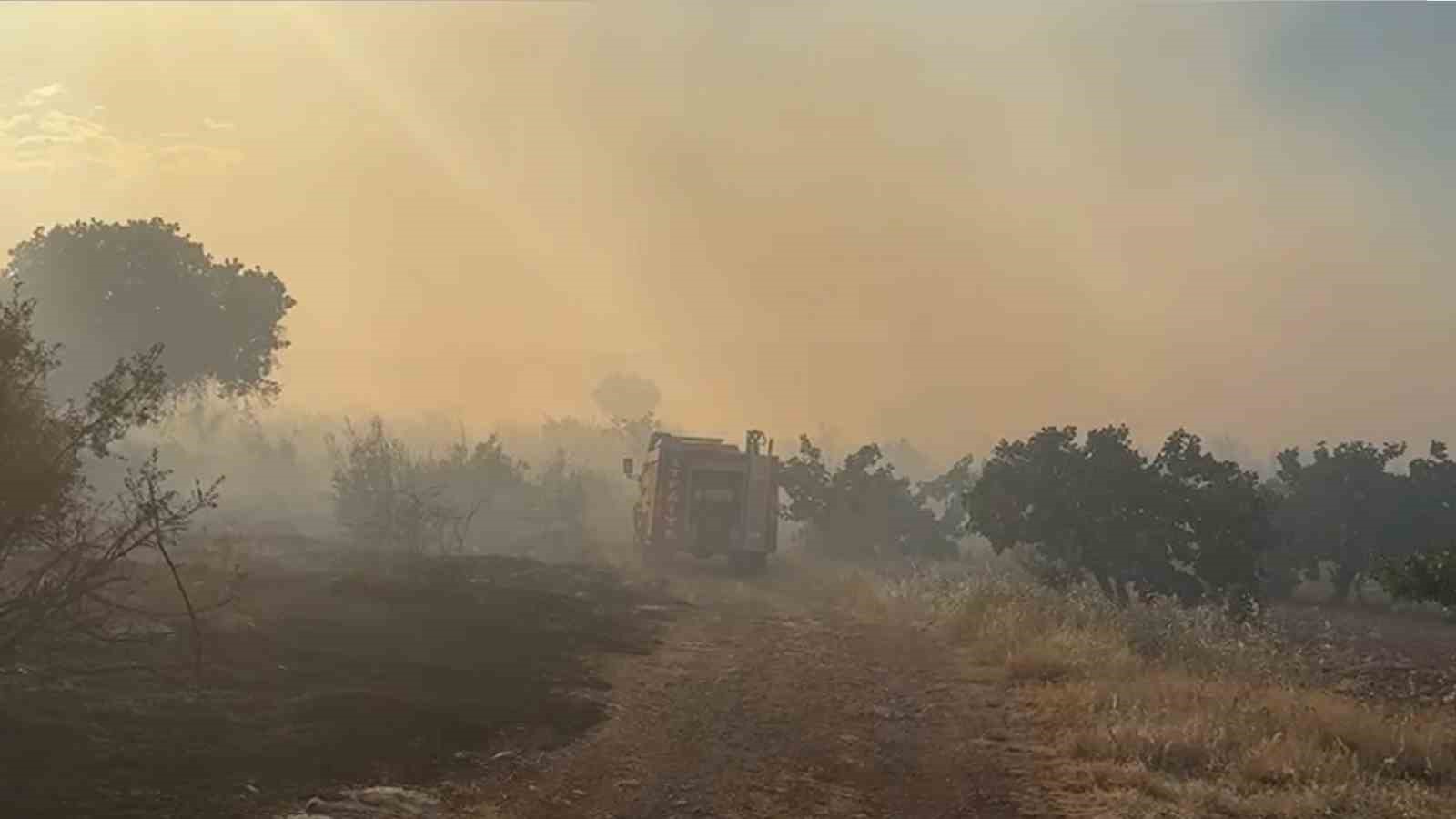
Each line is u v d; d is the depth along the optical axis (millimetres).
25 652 11586
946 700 14953
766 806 10102
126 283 44656
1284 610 30047
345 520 32062
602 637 18422
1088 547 24516
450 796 9664
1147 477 24375
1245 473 24406
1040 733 13086
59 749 9375
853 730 13133
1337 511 33156
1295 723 12539
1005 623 19078
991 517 25234
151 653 12883
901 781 11117
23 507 10375
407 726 11305
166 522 11609
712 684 15359
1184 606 23688
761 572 32844
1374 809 10266
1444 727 13156
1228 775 11250
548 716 12664
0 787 8406
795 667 17047
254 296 47969
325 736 10617
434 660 15000
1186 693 14148
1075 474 24594
